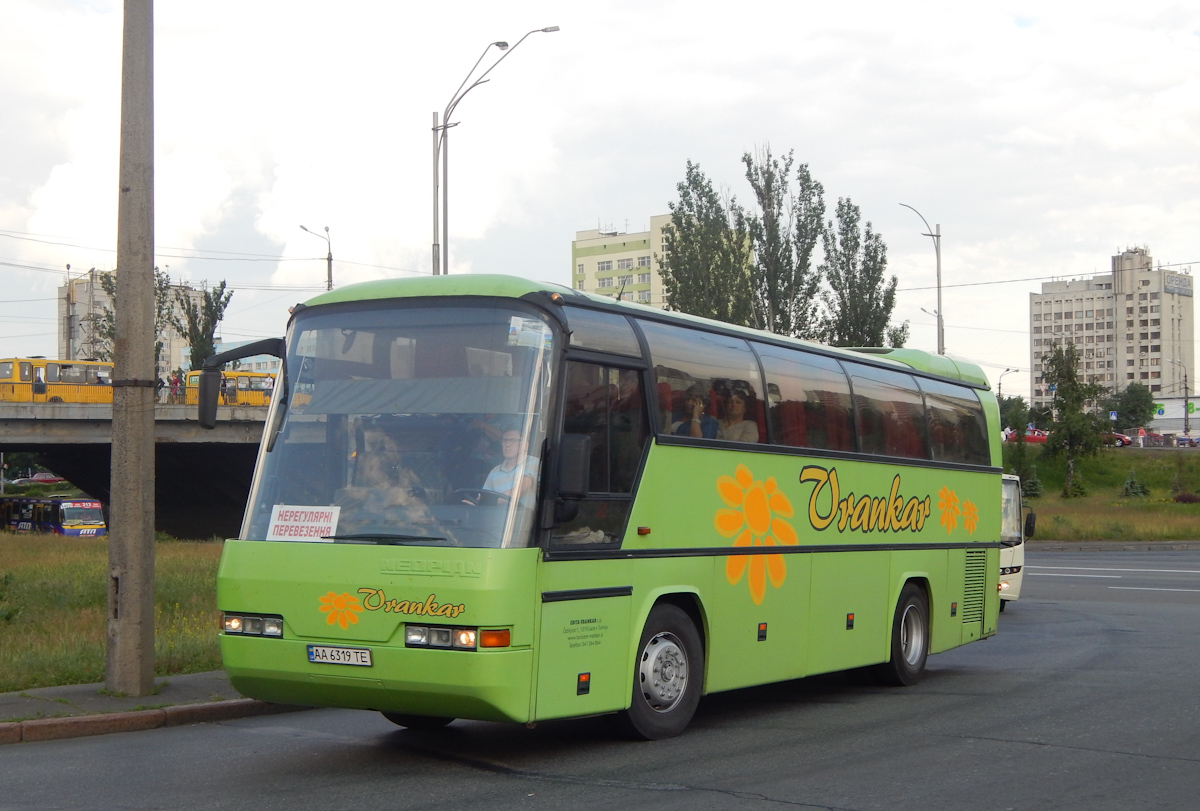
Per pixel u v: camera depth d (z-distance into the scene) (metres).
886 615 12.12
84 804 6.87
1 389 53.62
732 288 39.41
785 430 10.64
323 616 7.68
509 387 7.83
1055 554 36.53
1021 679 12.72
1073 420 68.56
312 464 8.09
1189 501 65.25
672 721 9.02
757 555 10.06
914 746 8.78
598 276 152.50
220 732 9.44
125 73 10.57
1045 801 7.00
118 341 10.46
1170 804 6.95
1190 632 17.02
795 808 6.79
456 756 8.34
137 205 10.50
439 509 7.64
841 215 40.91
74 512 69.25
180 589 18.92
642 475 8.73
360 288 8.52
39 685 10.84
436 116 31.33
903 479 12.60
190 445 55.62
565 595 7.86
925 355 13.97
